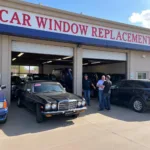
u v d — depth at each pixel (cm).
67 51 1202
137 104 930
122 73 1625
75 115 790
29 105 806
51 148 485
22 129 639
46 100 682
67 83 1462
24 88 929
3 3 927
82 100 745
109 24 1305
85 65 2317
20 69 2484
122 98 1024
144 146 497
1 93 708
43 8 1034
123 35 1380
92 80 1396
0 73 974
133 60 1524
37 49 1094
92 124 702
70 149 477
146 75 1623
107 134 591
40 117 704
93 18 1220
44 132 610
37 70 2580
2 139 548
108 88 949
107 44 1273
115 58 1433
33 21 1008
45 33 1033
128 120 766
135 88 959
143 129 645
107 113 889
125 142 525
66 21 1119
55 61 2131
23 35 978
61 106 688
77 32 1158
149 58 1644
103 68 2014
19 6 968
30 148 486
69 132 611
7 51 991
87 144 510
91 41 1202
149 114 882
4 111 646
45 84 873
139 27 1462
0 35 974
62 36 1090
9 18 940
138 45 1447
